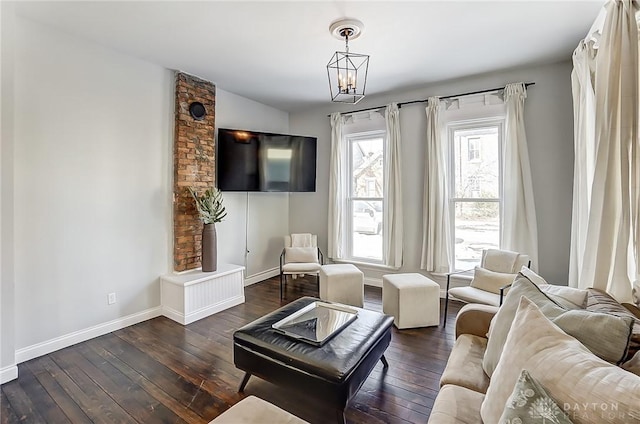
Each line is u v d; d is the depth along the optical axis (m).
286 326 2.09
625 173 1.77
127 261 3.09
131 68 3.09
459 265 3.94
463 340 1.82
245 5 2.26
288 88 4.05
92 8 2.28
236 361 2.03
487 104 3.59
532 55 3.08
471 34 2.68
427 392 2.04
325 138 4.93
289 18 2.43
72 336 2.70
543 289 1.66
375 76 3.62
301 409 1.89
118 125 3.00
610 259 1.87
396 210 4.16
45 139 2.52
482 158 3.75
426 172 3.96
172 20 2.46
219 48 2.94
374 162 4.56
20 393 2.04
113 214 2.98
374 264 4.47
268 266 4.91
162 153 3.40
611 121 1.85
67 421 1.79
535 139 3.36
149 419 1.80
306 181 4.70
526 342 1.08
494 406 1.05
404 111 4.17
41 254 2.51
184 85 3.50
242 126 4.39
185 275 3.40
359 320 2.20
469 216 3.85
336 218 4.70
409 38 2.74
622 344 1.05
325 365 1.66
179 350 2.60
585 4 2.25
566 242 3.24
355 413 1.84
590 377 0.84
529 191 3.29
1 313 2.15
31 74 2.44
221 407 1.90
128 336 2.87
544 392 0.87
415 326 3.03
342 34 2.63
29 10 2.29
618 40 1.81
